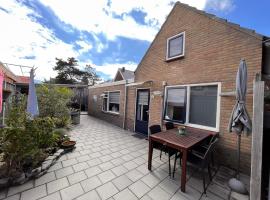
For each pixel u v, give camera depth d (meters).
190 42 4.99
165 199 2.52
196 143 3.06
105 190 2.68
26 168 3.04
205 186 2.95
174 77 5.50
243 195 2.70
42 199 2.36
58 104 6.56
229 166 3.84
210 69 4.39
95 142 5.55
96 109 12.43
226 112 3.96
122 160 4.02
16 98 4.08
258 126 2.09
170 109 5.63
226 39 4.06
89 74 31.08
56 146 4.31
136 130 7.52
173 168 3.64
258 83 2.12
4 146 2.83
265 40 3.39
